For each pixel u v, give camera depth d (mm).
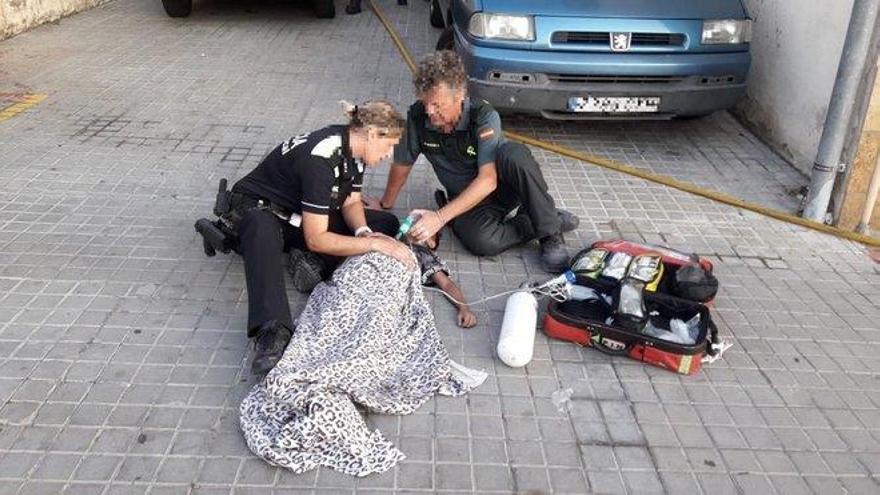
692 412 2953
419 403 2877
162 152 5195
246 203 3402
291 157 3260
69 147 5188
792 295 3855
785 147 5645
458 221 4008
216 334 3252
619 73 5168
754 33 6234
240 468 2555
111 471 2506
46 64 7094
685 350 3072
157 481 2479
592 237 4352
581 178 5148
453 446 2703
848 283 4004
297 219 3416
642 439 2795
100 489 2434
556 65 5125
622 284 3299
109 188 4598
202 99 6324
